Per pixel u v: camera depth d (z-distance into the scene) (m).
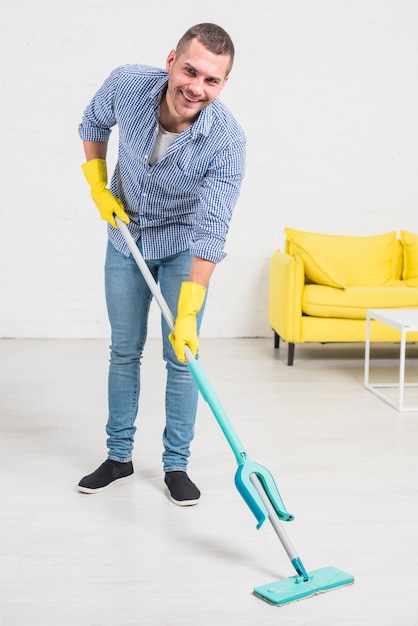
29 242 4.97
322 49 5.04
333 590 1.87
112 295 2.41
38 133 4.88
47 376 3.96
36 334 5.05
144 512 2.32
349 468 2.71
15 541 2.12
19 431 3.06
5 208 4.93
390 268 4.82
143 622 1.72
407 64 5.12
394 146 5.19
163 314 2.21
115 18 4.85
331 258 4.72
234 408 3.44
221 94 5.01
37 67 4.83
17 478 2.57
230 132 2.14
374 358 4.64
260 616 1.75
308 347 4.91
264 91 5.04
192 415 2.46
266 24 4.97
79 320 5.06
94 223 4.98
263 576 1.94
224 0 4.91
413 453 2.88
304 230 5.18
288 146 5.10
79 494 2.44
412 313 3.79
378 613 1.76
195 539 2.14
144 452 2.83
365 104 5.12
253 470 1.90
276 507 1.90
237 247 5.14
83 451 2.84
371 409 3.48
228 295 5.18
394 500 2.43
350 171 5.18
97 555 2.04
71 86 4.86
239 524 2.24
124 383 2.49
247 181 5.10
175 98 1.97
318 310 4.29
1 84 4.83
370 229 5.24
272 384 3.91
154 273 2.45
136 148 2.16
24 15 4.79
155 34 4.89
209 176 2.20
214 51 1.88
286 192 5.14
